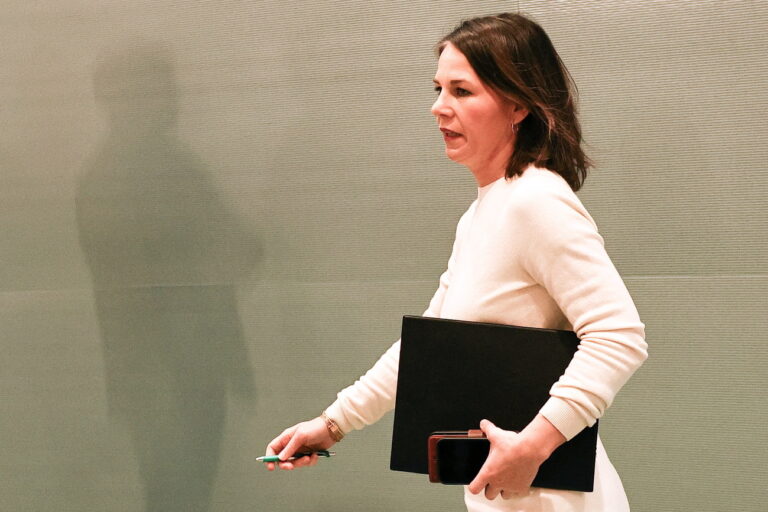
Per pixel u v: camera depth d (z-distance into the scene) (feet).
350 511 21.03
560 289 10.75
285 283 21.26
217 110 21.48
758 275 18.04
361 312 20.71
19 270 23.32
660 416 18.81
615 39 18.51
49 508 23.53
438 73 12.05
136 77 22.03
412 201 20.20
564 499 11.11
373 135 20.35
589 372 10.43
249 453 21.79
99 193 22.58
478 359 11.35
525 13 18.97
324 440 13.74
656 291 18.67
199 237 21.86
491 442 10.64
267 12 20.90
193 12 21.45
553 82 11.90
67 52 22.52
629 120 18.56
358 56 20.33
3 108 23.09
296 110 20.86
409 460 11.60
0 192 23.29
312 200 20.92
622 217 18.76
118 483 22.94
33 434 23.52
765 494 18.25
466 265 11.84
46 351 23.26
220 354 21.86
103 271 22.70
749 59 17.81
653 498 18.92
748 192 18.01
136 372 22.59
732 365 18.30
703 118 18.15
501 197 11.52
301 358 21.22
